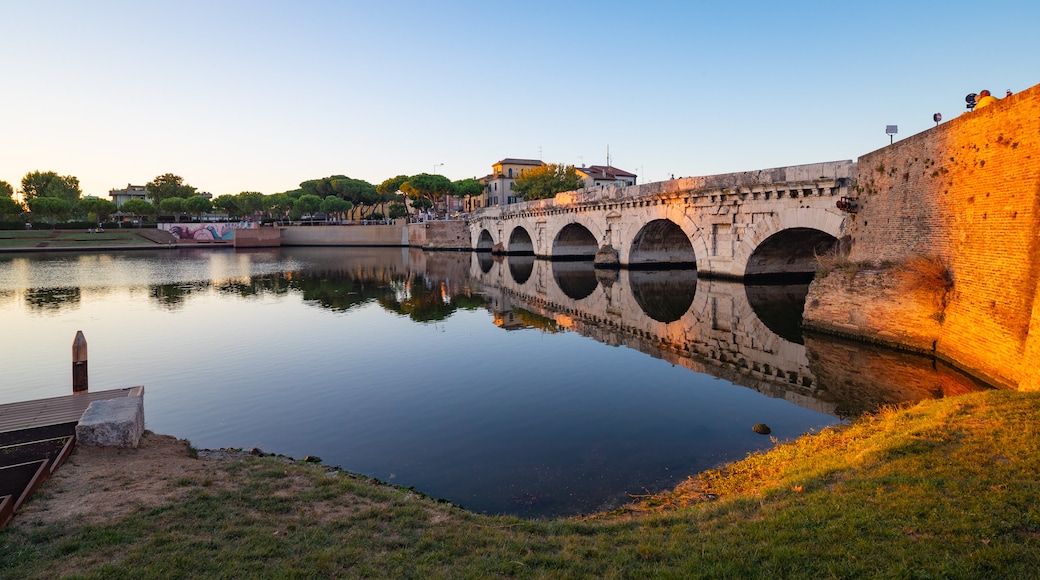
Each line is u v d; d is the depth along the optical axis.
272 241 118.12
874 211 26.20
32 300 42.16
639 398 18.31
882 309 23.20
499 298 43.62
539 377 21.12
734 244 42.78
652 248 59.56
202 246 116.44
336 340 28.42
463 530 8.38
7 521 8.27
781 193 37.56
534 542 7.88
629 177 129.25
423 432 15.55
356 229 121.38
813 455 11.45
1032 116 15.34
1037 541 6.27
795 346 25.00
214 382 20.98
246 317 35.22
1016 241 15.88
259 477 10.72
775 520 7.53
